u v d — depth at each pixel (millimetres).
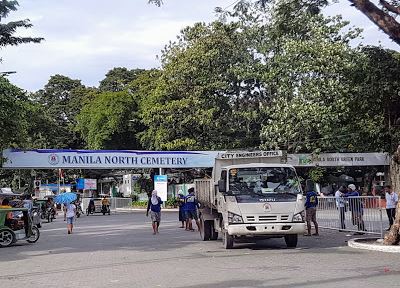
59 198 39812
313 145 40031
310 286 8680
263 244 16531
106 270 11453
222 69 45281
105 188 78938
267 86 42344
